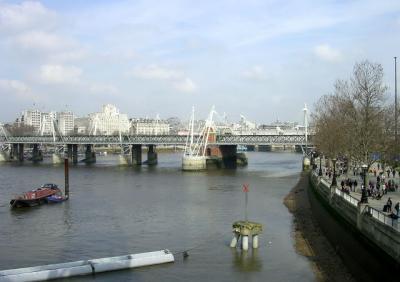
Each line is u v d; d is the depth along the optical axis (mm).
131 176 191250
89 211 106750
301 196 129125
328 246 72562
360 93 121125
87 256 69562
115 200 123312
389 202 75375
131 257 63750
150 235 81812
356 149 127062
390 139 130250
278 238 78000
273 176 190000
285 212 103562
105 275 59562
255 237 70938
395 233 55469
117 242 77375
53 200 119000
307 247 72062
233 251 70250
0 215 102812
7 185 158500
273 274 59844
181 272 60812
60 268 59156
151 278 58656
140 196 130875
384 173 135125
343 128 141125
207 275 59625
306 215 99688
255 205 113750
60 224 92500
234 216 99062
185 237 79875
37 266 61125
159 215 100875
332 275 59031
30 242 78125
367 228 66750
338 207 88062
